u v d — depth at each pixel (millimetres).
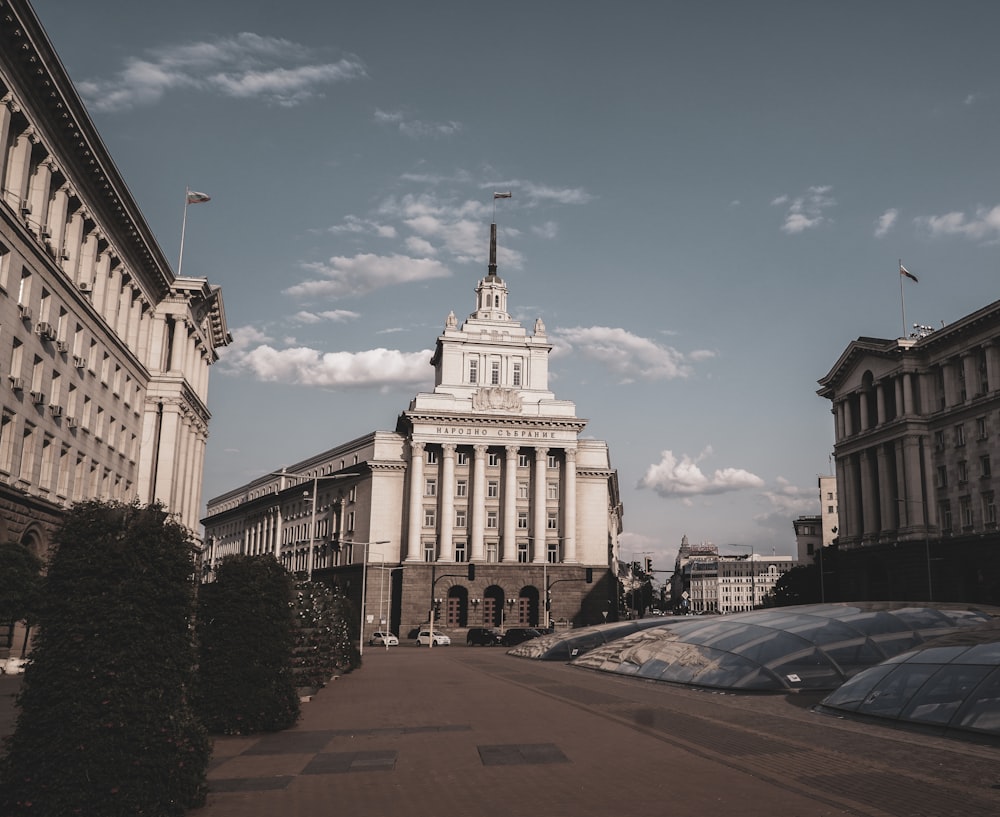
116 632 11703
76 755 11039
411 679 36594
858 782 13477
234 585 20141
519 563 103125
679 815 11484
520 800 12461
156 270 59625
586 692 29594
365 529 107438
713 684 29938
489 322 113062
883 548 85125
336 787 13516
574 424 106812
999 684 18500
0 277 36188
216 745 17781
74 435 46344
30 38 34906
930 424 82312
